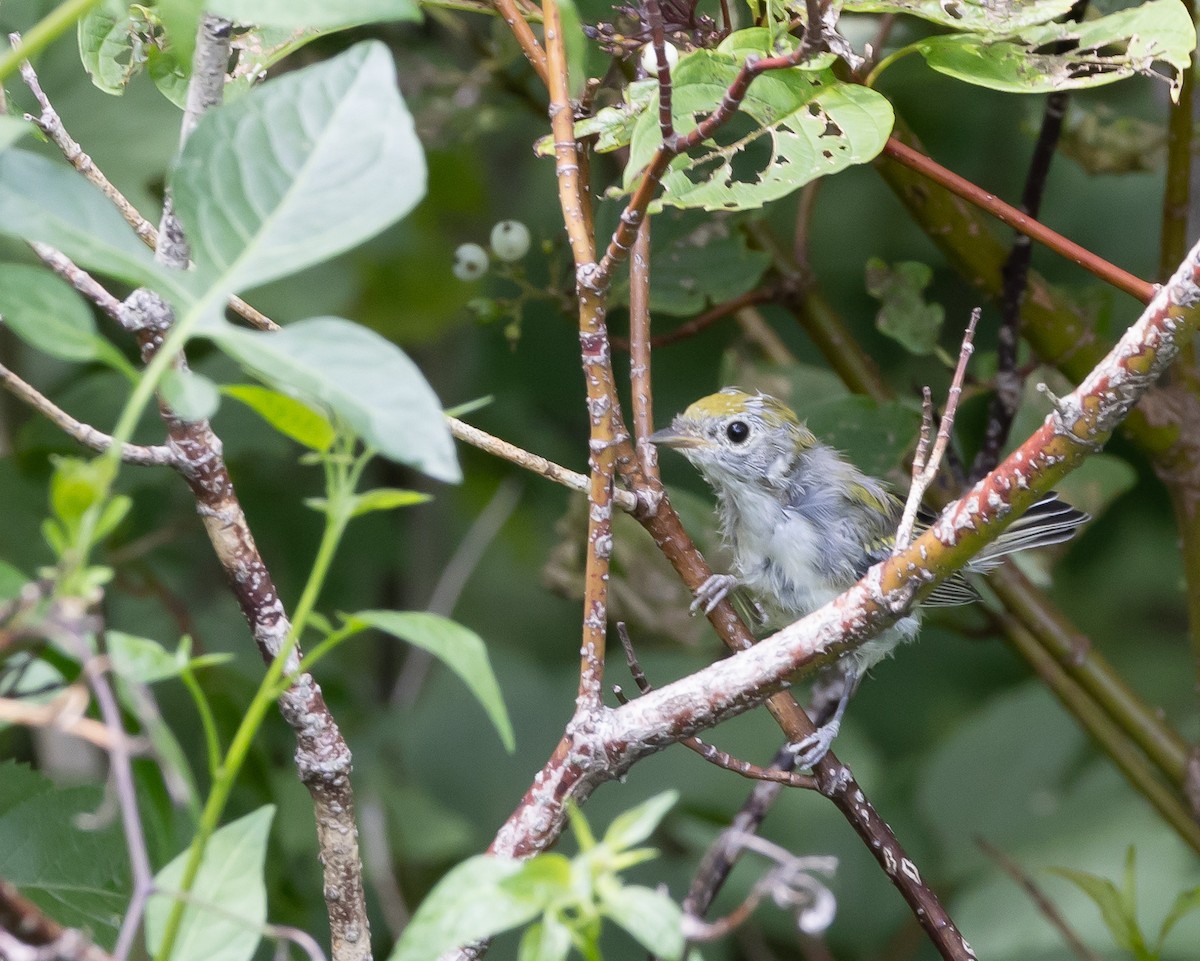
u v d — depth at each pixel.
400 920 10.41
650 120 5.30
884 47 10.37
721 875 7.39
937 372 12.82
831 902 4.25
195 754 9.66
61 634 3.47
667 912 3.66
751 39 5.96
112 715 3.61
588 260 5.45
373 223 3.89
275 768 10.30
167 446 5.44
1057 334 9.51
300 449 12.19
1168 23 6.27
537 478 13.54
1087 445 5.19
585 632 5.54
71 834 5.76
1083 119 10.56
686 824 12.05
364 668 13.26
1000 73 6.36
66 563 3.40
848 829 12.19
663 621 10.71
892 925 11.89
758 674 5.50
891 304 9.70
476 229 13.49
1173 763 9.76
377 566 12.40
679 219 9.81
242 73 6.49
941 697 13.57
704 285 9.89
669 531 6.81
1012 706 12.60
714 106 5.84
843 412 10.01
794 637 5.54
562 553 11.03
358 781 11.34
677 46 6.55
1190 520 9.32
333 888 5.48
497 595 14.11
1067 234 12.67
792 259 10.59
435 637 3.75
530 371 13.16
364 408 3.55
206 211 3.90
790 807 12.28
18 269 3.73
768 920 11.66
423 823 11.26
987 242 9.23
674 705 5.48
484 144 13.81
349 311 13.08
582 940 3.67
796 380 11.46
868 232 12.95
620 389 12.98
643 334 7.03
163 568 11.59
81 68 10.05
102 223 3.86
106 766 10.38
